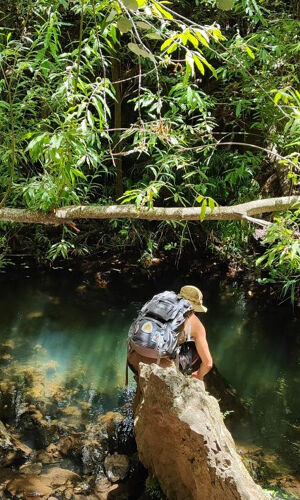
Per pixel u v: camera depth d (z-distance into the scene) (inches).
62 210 129.8
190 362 154.1
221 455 110.5
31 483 135.2
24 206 224.1
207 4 221.8
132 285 261.9
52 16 154.7
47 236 282.4
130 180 273.9
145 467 139.5
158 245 286.7
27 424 158.9
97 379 185.9
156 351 140.3
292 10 244.5
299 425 166.7
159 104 119.7
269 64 200.7
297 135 168.4
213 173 255.8
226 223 245.8
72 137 114.3
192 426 113.3
